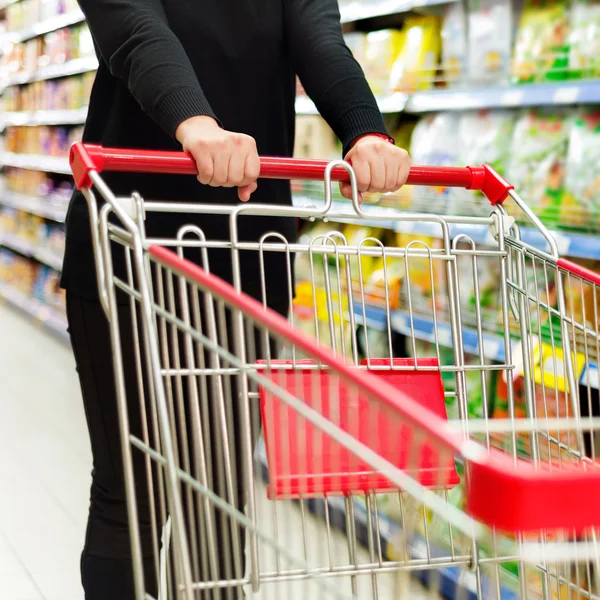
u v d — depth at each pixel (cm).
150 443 144
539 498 63
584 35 206
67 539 252
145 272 103
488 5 234
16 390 423
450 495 213
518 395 211
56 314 562
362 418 119
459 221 133
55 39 549
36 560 238
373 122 139
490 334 227
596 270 210
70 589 221
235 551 108
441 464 78
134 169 118
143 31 129
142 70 126
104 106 150
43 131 584
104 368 145
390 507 213
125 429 104
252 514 110
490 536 116
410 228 241
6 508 275
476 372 231
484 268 235
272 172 126
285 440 117
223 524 107
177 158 119
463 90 229
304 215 125
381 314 255
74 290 145
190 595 94
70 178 555
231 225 120
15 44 647
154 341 98
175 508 95
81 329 147
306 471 117
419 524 166
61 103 539
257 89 153
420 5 241
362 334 276
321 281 296
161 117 124
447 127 252
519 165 221
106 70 148
